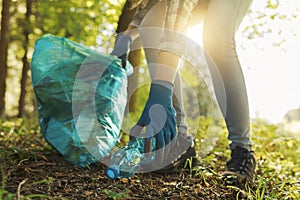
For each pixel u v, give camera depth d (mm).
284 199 2402
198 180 2592
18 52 11289
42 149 3211
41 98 2723
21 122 5641
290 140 4629
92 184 2297
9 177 2279
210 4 2508
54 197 1943
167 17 2436
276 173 3023
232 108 2480
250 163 2510
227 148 3973
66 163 2768
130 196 2166
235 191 2379
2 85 8242
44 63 2691
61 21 8414
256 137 4691
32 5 8828
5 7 7945
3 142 3783
